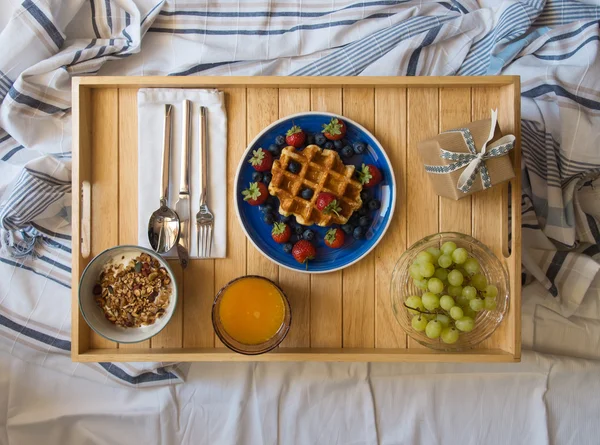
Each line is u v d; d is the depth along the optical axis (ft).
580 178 5.34
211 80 4.31
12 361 5.36
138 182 4.45
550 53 5.24
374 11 5.24
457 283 4.07
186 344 4.43
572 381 5.40
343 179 4.27
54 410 5.36
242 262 4.46
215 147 4.46
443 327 4.12
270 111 4.48
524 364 5.41
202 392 5.40
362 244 4.44
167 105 4.43
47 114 5.13
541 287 5.40
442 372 5.43
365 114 4.49
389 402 5.43
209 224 4.43
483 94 4.47
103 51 5.02
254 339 4.30
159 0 5.34
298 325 4.44
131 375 5.28
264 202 4.41
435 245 4.31
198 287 4.44
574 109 5.10
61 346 5.29
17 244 5.24
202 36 5.24
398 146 4.49
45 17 4.94
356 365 5.42
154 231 4.41
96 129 4.46
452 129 4.13
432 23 5.23
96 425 5.39
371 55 5.16
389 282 4.46
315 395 5.41
